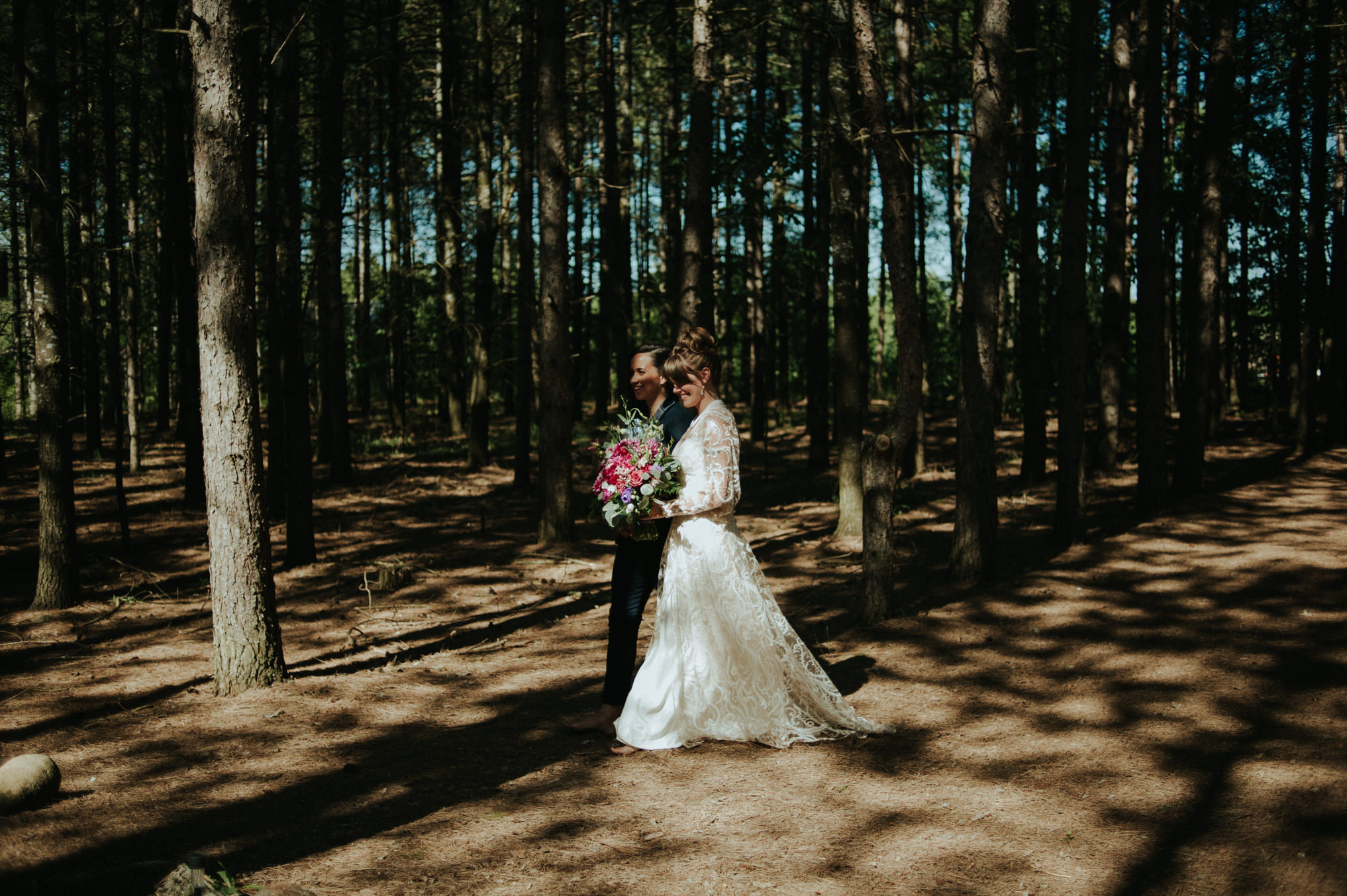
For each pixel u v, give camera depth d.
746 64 17.02
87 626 6.68
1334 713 4.24
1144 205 9.95
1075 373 8.44
